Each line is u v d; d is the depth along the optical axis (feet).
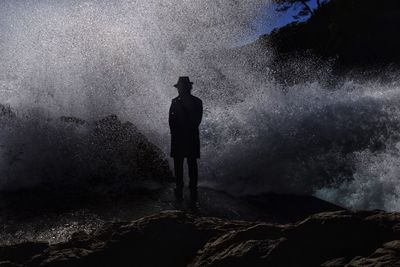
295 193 24.47
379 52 93.40
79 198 20.68
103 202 20.15
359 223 6.77
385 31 94.79
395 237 6.57
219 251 7.25
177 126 21.38
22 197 20.70
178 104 21.24
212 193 22.72
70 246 8.27
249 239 7.17
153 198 21.12
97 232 8.71
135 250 7.77
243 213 20.04
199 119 21.35
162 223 8.09
